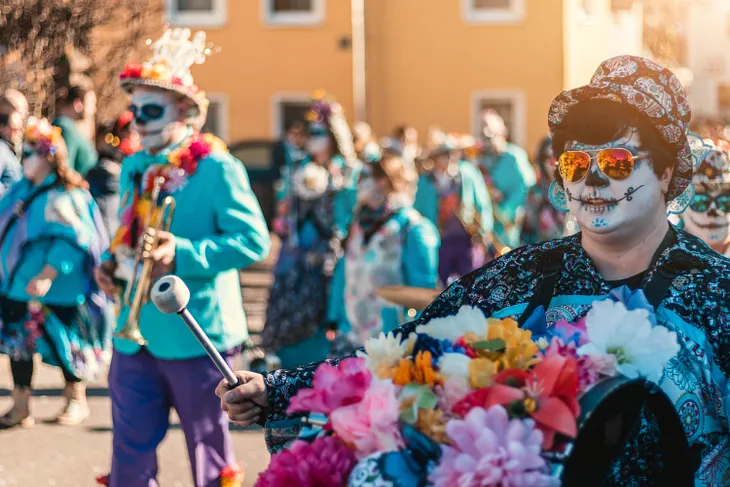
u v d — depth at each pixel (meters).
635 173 3.18
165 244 5.75
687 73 42.66
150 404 5.84
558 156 3.32
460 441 2.53
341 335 9.52
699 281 3.12
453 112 29.41
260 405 3.43
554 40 29.09
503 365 2.69
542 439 2.56
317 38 28.89
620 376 2.75
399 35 29.36
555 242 3.39
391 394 2.64
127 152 8.55
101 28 14.84
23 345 8.84
